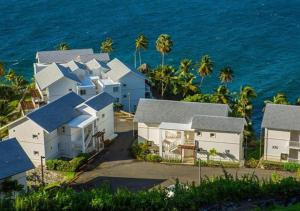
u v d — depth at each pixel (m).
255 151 100.12
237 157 92.31
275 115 95.50
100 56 145.50
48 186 82.25
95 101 99.38
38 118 90.69
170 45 146.50
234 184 48.81
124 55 195.12
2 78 159.88
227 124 92.25
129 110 131.38
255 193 48.16
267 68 177.75
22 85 137.38
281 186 48.16
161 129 94.50
